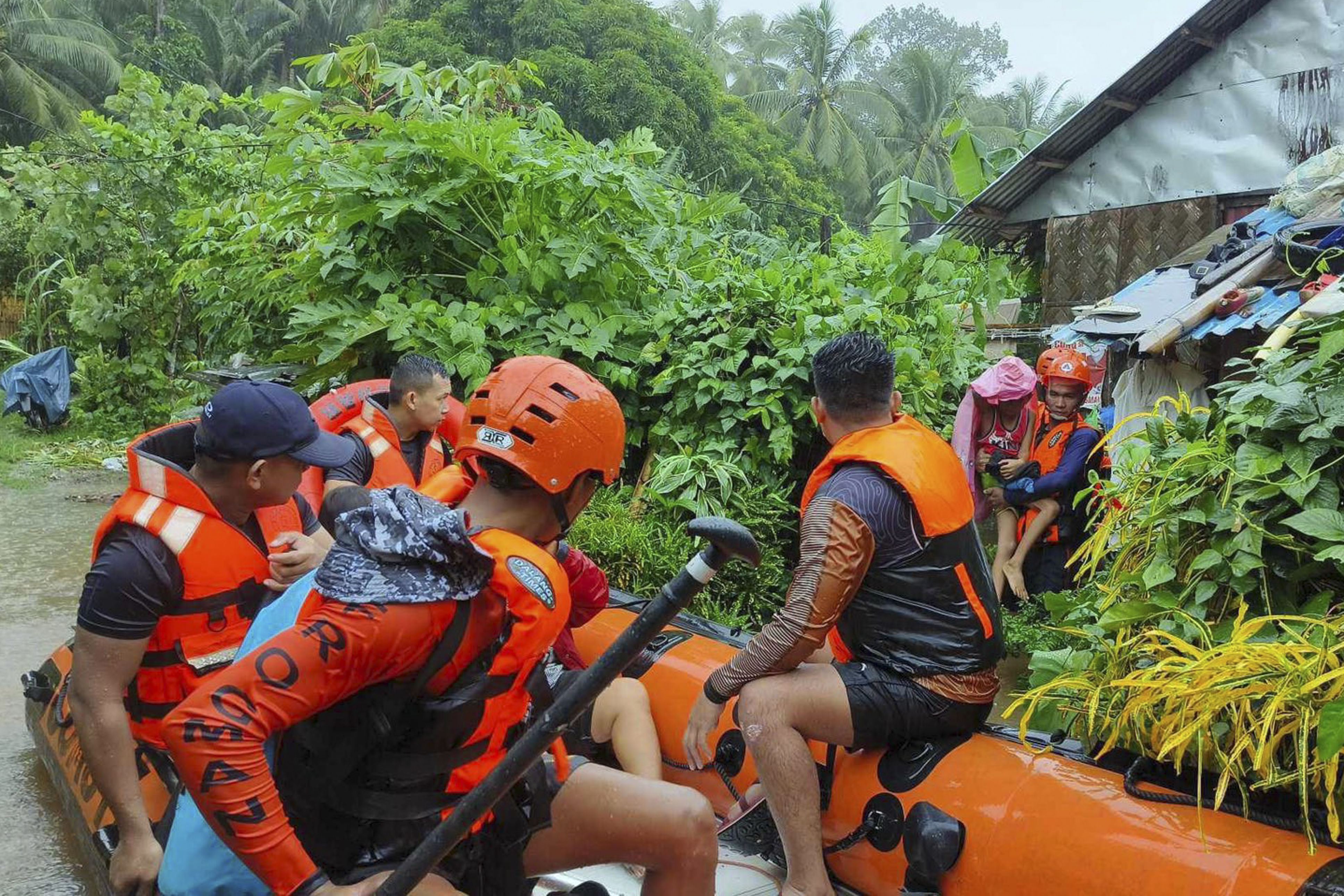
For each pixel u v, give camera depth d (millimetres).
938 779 2719
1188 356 5594
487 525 2051
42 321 17547
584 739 3428
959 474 2873
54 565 7383
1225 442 2611
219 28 35406
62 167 12703
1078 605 3090
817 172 32031
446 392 4176
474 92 7023
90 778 3209
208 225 8312
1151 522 2670
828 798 2895
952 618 2771
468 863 2051
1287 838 2297
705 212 7113
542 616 1891
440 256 6145
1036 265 10609
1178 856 2299
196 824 2020
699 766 2848
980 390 5188
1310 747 2262
